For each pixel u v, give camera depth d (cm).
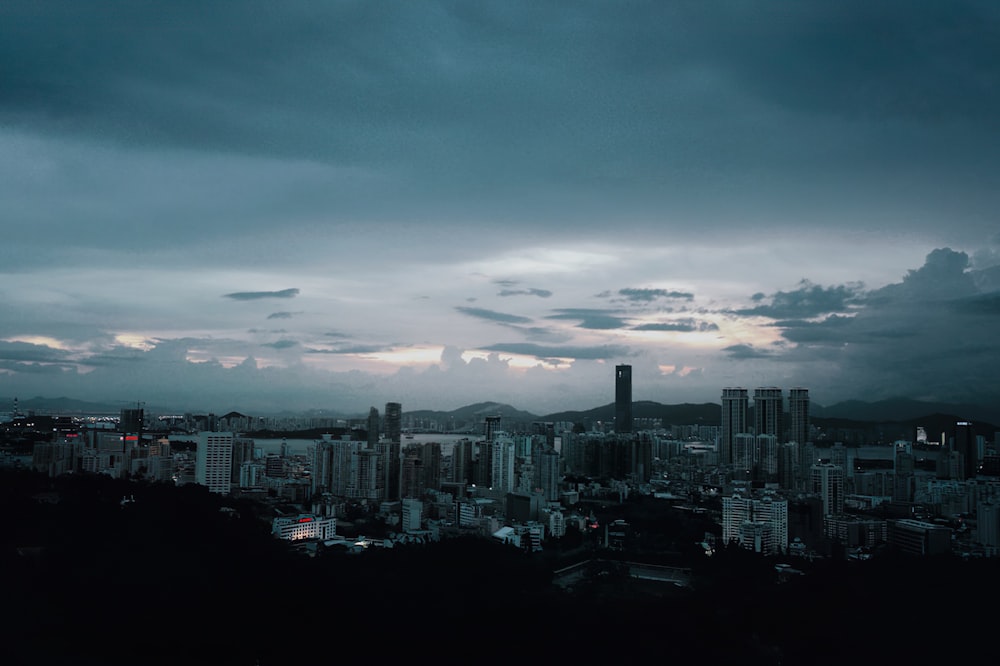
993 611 19988
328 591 19388
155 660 14562
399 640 17350
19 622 14650
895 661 17238
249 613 17162
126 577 17475
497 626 18712
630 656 17638
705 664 17362
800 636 18975
